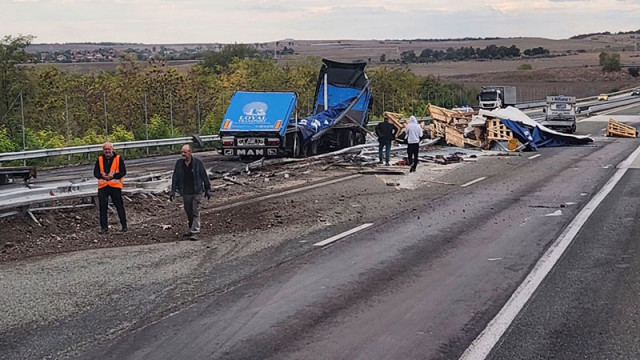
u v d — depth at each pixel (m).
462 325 7.75
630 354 6.84
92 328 7.71
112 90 43.47
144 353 6.96
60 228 13.72
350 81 30.59
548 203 16.31
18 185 16.27
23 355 6.95
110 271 10.27
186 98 43.31
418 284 9.48
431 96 68.06
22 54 34.75
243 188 19.34
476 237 12.58
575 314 8.09
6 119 33.00
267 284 9.48
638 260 10.65
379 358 6.81
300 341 7.29
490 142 30.92
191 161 12.72
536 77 145.25
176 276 9.93
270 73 60.97
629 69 155.50
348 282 9.59
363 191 18.67
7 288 9.40
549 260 10.70
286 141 26.09
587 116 61.88
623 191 18.05
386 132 24.38
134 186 16.86
